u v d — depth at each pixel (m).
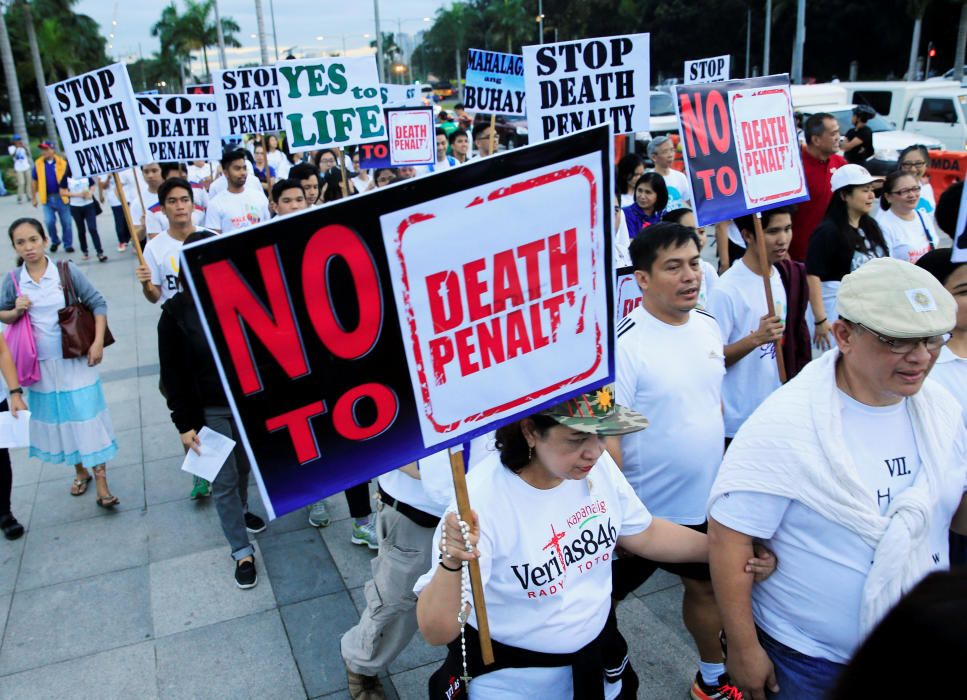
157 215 8.04
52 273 4.63
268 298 1.61
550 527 2.03
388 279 1.71
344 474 1.75
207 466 3.83
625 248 5.69
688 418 2.91
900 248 5.20
